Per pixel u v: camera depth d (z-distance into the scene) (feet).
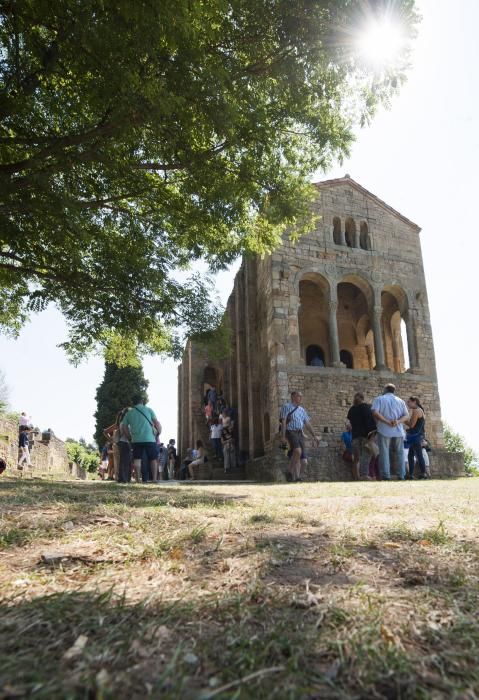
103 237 33.40
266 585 6.36
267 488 26.07
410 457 44.62
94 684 3.58
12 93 22.77
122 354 44.50
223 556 7.97
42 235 30.14
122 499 15.99
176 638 4.58
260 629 4.87
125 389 118.01
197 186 28.99
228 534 9.83
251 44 24.91
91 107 23.72
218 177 28.63
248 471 61.87
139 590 6.08
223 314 36.94
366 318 88.07
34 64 22.33
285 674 3.94
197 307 35.14
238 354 76.48
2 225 27.12
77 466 106.93
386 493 21.20
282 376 61.82
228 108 22.09
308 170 33.12
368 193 74.84
